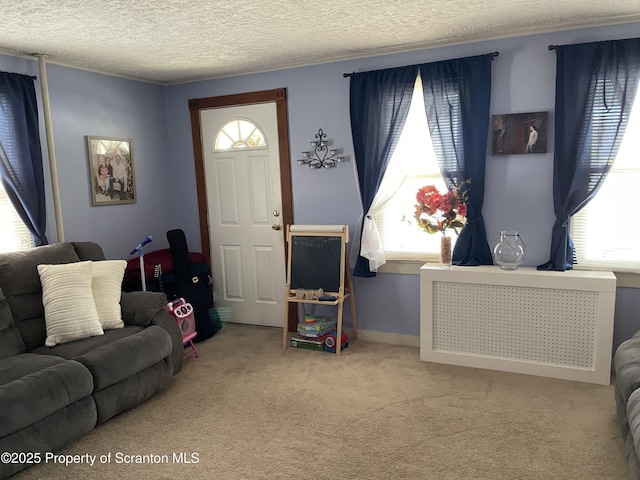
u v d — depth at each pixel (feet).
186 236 16.06
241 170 14.92
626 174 10.75
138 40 10.71
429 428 8.82
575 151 10.70
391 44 11.91
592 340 10.34
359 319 13.71
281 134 14.06
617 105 10.35
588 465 7.56
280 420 9.33
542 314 10.68
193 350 13.04
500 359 11.17
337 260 12.75
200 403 10.15
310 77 13.52
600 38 10.55
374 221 13.10
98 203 13.41
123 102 14.19
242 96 14.44
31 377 8.12
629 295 10.85
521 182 11.55
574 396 9.81
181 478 7.65
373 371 11.45
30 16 8.87
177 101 15.49
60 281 10.34
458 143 11.75
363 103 12.73
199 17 9.28
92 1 8.18
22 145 11.27
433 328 11.80
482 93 11.43
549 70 11.02
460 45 11.75
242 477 7.61
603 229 11.03
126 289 13.12
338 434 8.74
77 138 12.86
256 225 15.01
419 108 12.42
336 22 9.96
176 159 15.79
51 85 12.19
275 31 10.43
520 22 10.43
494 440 8.35
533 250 11.63
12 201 11.18
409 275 12.94
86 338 10.11
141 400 9.95
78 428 8.54
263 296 15.26
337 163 13.50
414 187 12.77
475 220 11.81
